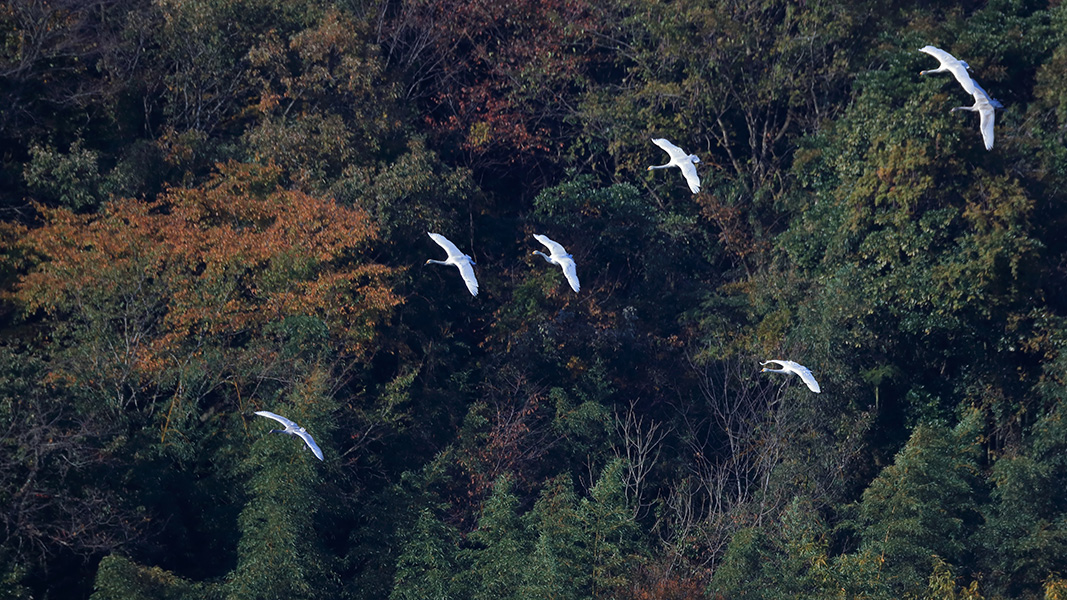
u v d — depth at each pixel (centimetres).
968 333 3478
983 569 3053
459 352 3659
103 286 2773
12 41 3356
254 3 3569
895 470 2995
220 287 2878
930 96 3422
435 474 3011
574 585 2709
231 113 3706
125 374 2680
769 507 3256
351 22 3622
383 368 3441
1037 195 3541
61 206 3206
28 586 2453
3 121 3359
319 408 2719
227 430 2783
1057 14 3647
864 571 2839
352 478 3003
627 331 3769
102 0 3531
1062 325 3394
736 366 3719
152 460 2633
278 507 2536
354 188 3309
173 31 3506
